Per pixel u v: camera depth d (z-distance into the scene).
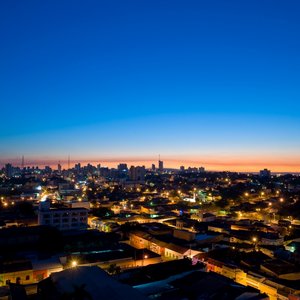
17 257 75.88
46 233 94.12
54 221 119.88
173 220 131.75
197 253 82.56
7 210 163.75
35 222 127.12
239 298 50.47
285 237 103.50
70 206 157.25
